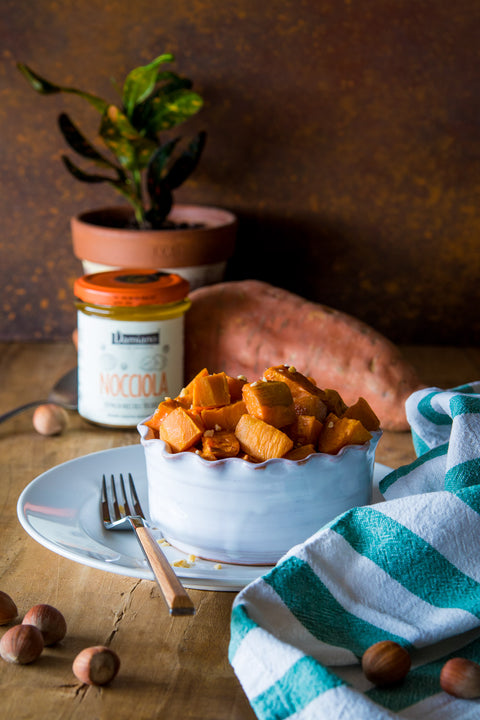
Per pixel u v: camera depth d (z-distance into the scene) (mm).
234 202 962
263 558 545
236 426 548
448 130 942
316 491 541
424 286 976
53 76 938
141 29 927
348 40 925
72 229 893
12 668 494
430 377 885
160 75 891
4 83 936
